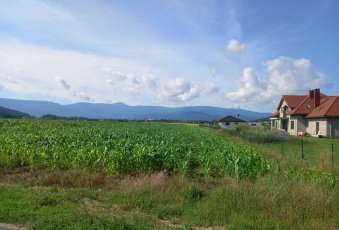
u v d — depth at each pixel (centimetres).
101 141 1753
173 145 1834
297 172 1054
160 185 909
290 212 689
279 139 3183
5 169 1196
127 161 1213
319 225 641
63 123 4478
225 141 2562
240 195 781
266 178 955
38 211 692
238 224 656
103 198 850
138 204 794
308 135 4928
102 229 606
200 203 791
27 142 1666
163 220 712
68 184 998
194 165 1429
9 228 607
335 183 930
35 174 1126
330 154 1493
